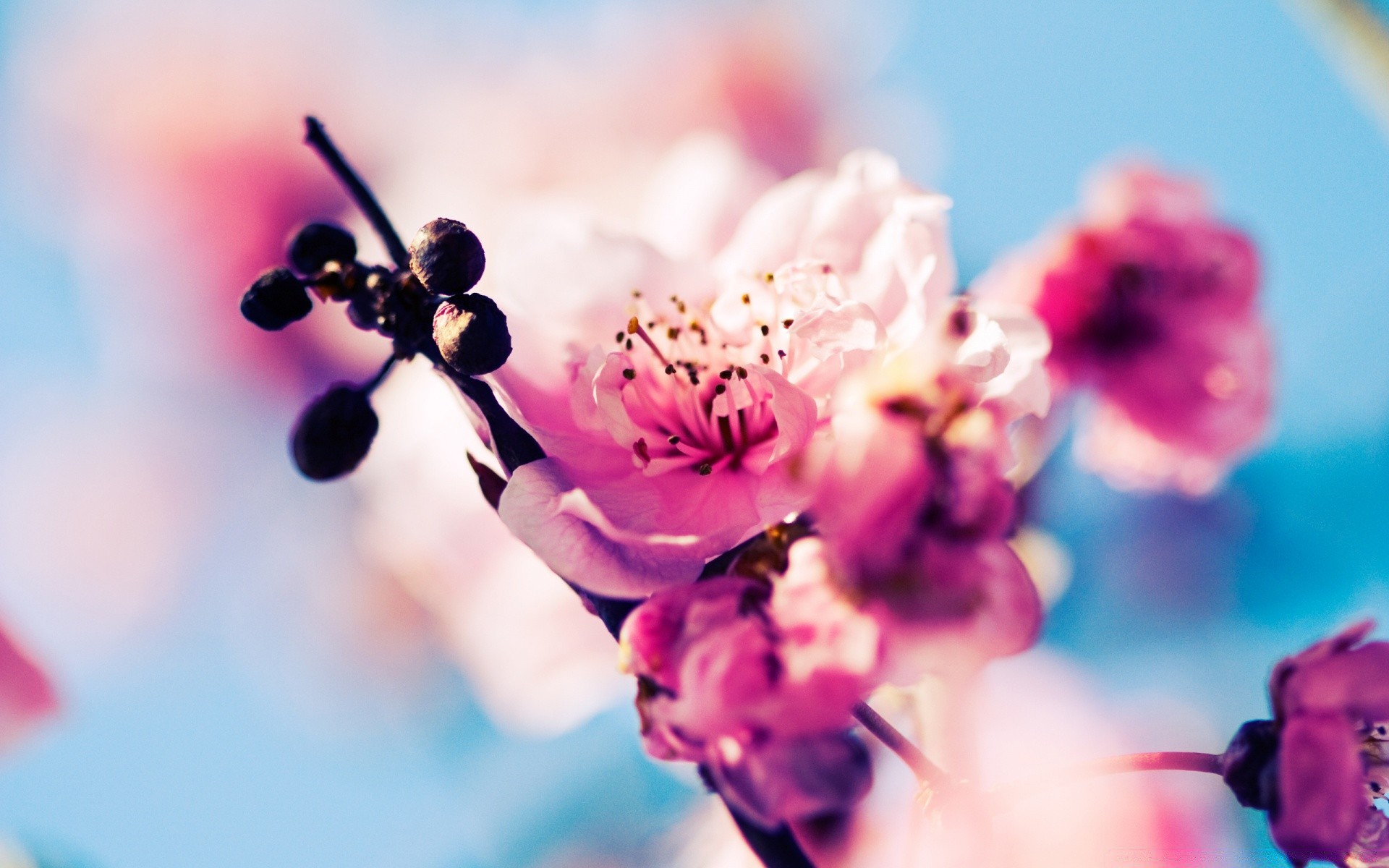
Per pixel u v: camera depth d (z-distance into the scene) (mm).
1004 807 224
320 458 222
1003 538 216
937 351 218
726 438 234
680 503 229
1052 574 281
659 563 221
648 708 214
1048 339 232
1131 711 307
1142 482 286
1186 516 350
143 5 370
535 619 286
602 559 220
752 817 209
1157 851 247
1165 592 338
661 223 271
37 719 262
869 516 205
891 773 254
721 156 273
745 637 209
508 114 367
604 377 228
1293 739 219
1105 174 280
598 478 228
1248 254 273
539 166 362
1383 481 359
